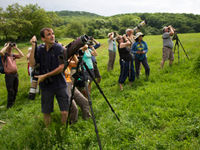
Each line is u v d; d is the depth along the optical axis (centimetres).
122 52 646
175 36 862
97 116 475
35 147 354
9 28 6538
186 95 514
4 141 383
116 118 443
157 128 392
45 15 7869
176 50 1298
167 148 317
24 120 503
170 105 474
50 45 365
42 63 368
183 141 331
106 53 2052
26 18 7519
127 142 348
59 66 353
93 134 378
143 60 720
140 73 823
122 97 585
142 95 563
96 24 14475
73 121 444
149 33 11944
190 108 440
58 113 486
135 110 472
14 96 713
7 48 680
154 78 723
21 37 7444
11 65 677
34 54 355
